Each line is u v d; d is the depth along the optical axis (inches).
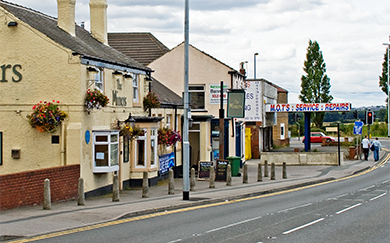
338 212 698.8
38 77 841.5
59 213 661.3
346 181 1174.3
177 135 1162.0
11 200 676.7
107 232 548.7
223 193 915.4
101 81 913.5
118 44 1662.2
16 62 848.3
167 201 803.4
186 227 581.3
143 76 1112.8
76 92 829.2
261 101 1946.4
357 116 1777.8
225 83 1517.0
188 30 824.9
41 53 840.9
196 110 1518.2
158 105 1123.9
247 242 494.0
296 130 3846.0
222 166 1139.3
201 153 1362.0
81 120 829.8
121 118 989.2
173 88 1535.4
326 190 994.1
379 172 1386.6
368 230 561.3
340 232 548.7
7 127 848.3
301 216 664.4
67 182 787.4
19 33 847.1
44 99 839.7
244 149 1758.1
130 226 588.7
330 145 2588.6
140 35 1691.7
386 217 653.9
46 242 492.7
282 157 1624.0
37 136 840.3
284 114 2647.6
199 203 794.8
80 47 896.3
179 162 1343.5
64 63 833.5
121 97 991.6
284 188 1020.5
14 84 848.9
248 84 1941.4
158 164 1143.0
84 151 839.1
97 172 874.8
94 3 1111.6
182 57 1536.7
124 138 994.7
